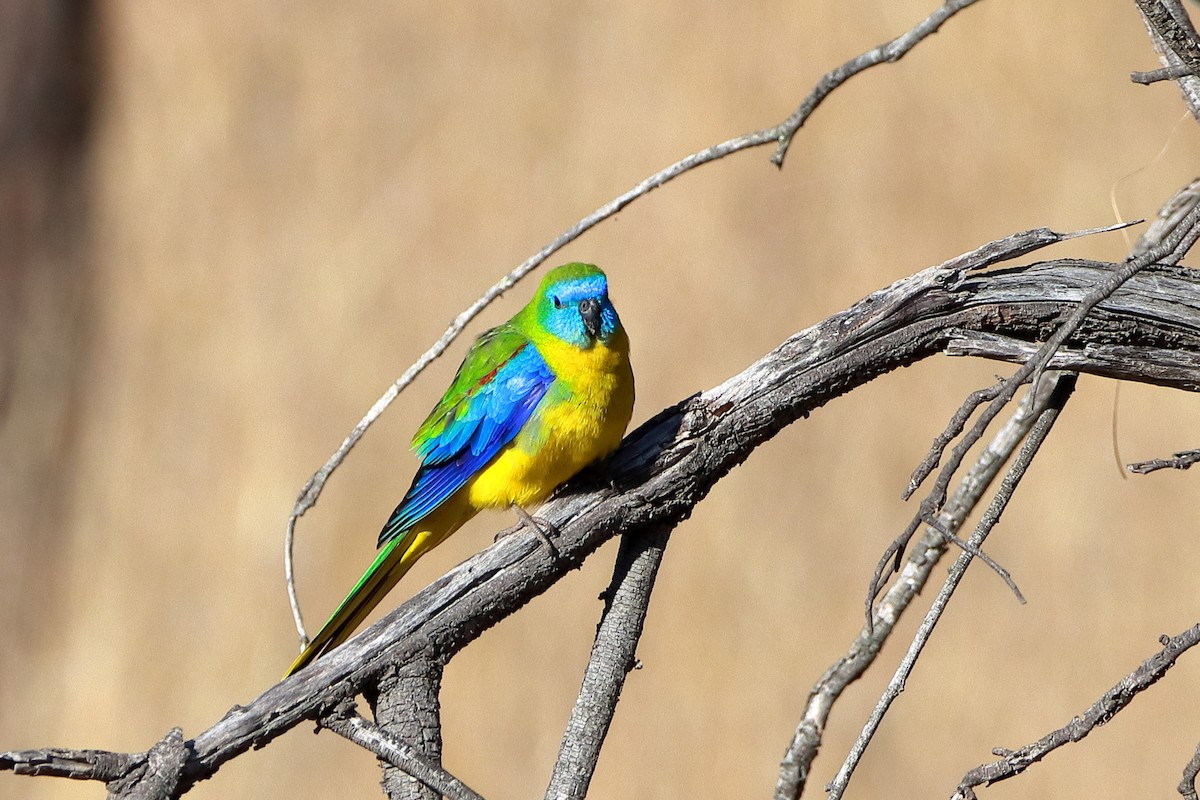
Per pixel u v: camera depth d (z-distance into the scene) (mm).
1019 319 6082
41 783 16734
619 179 17969
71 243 19547
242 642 17016
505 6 19125
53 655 18031
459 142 18797
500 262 18094
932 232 16766
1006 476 5809
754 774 14789
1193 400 15047
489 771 15344
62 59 19859
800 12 17859
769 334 16828
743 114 17734
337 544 17125
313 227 18953
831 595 15281
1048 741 5367
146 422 18625
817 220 17094
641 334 17219
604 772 15180
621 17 18656
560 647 15547
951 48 17250
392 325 18156
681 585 15609
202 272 19156
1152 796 14031
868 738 5422
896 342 6219
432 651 5918
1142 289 6016
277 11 19844
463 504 7844
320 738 15930
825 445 15797
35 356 19094
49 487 18734
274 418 17984
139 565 17891
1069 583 14922
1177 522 14820
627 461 6285
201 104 19750
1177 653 5262
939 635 14828
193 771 5445
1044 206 16500
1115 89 16562
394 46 19453
